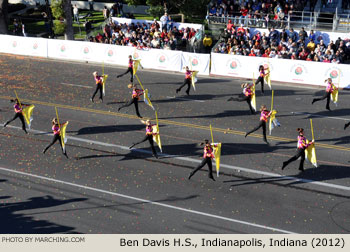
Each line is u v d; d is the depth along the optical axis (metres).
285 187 15.05
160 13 33.19
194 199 14.40
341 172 15.93
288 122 20.09
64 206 14.05
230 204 14.11
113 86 24.84
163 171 16.19
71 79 25.97
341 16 31.53
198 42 30.59
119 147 18.03
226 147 17.89
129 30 31.56
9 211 13.80
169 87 24.77
